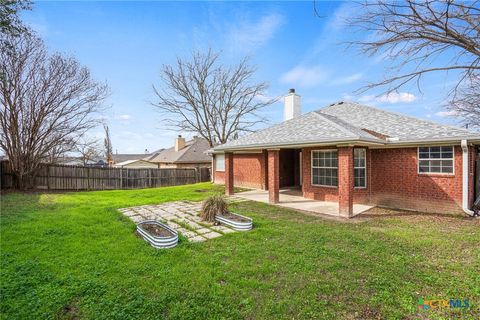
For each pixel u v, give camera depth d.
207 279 3.97
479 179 10.27
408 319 3.10
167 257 4.82
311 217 8.37
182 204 10.56
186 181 23.34
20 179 14.83
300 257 4.84
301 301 3.42
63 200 11.51
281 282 3.92
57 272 4.16
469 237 6.17
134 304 3.30
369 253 5.11
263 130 13.85
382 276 4.11
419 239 6.03
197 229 6.80
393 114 11.41
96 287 3.69
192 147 32.06
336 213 8.91
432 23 4.54
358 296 3.54
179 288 3.72
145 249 5.21
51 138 15.52
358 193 10.48
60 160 18.25
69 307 3.29
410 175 9.58
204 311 3.19
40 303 3.31
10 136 14.02
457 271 4.35
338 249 5.32
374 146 9.89
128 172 19.81
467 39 4.53
